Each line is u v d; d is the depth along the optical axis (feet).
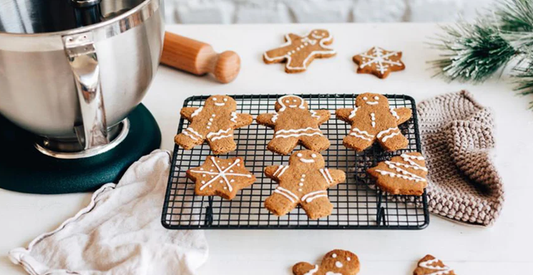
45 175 3.86
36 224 3.74
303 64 4.66
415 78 4.58
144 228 3.63
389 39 4.91
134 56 3.56
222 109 4.01
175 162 3.78
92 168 3.89
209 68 4.51
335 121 4.18
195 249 3.54
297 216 3.69
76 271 3.43
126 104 3.74
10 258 3.50
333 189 3.82
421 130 4.12
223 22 5.96
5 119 4.11
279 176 3.64
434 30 4.98
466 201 3.66
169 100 4.45
